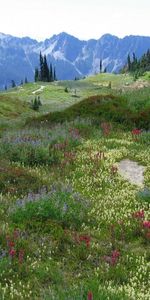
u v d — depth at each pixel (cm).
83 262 888
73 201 1184
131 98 2970
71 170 1616
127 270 873
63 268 841
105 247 975
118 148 1939
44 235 975
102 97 3009
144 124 2494
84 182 1480
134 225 1109
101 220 1145
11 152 1711
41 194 1205
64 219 1085
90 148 1914
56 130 2195
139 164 1727
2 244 886
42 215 1079
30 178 1396
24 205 1103
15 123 3412
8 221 1040
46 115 2898
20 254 834
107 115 2653
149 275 844
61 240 969
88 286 741
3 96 12719
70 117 2753
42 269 816
